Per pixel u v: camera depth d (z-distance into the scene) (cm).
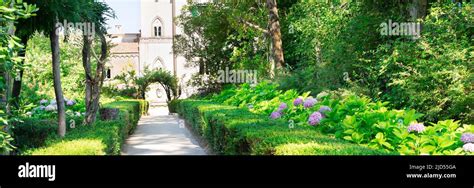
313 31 1562
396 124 575
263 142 532
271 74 1599
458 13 877
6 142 489
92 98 987
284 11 2120
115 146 827
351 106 702
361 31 1178
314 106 761
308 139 534
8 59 479
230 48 2333
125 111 1320
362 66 1068
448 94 761
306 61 1558
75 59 2061
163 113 3384
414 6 1077
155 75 3347
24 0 679
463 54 763
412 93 809
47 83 1795
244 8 2073
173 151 1062
